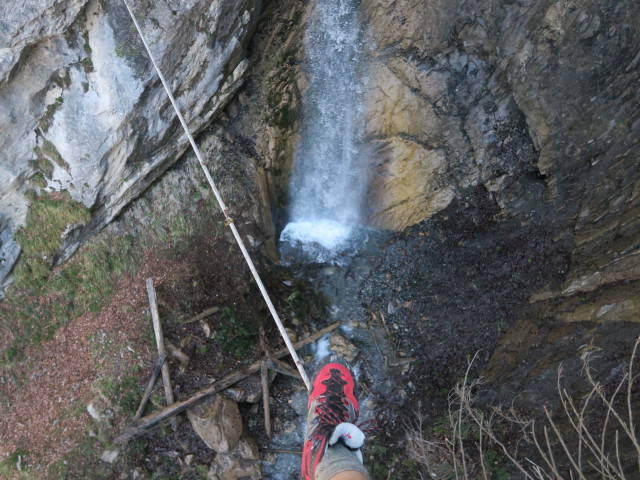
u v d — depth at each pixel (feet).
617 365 14.55
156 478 17.24
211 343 19.38
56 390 18.25
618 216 18.39
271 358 19.42
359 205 23.98
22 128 17.28
